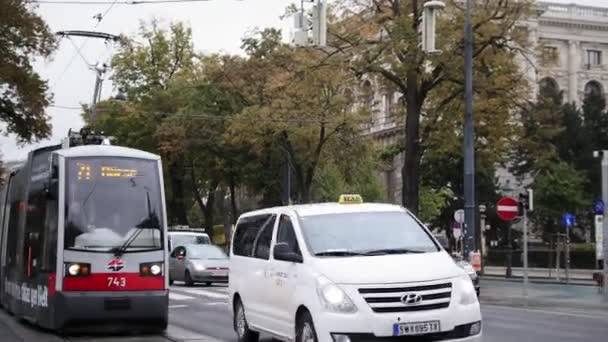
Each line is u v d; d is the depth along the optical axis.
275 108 51.22
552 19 86.56
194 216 98.00
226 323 20.19
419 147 40.41
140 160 18.05
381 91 43.06
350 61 38.59
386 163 66.06
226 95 59.69
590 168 74.44
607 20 88.12
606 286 28.36
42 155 20.23
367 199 72.62
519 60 50.38
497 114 40.56
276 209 14.30
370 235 12.50
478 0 37.31
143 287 17.19
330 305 10.95
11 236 22.34
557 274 45.78
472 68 36.12
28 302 18.98
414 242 12.47
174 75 67.75
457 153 43.22
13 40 38.59
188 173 69.12
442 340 10.93
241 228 15.89
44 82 39.94
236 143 55.84
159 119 64.94
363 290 10.89
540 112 40.41
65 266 16.80
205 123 61.22
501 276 49.66
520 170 71.06
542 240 71.06
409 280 10.96
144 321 17.22
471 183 32.91
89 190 17.39
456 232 49.41
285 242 13.07
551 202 61.78
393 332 10.72
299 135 52.50
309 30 27.03
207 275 35.00
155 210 17.73
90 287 16.83
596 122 78.06
